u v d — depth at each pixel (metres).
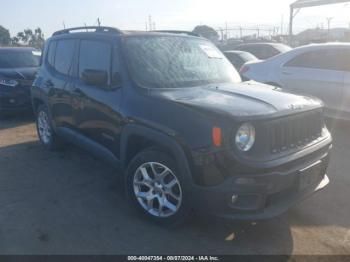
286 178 3.31
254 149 3.24
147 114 3.71
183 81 4.23
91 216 4.03
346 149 6.29
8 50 9.61
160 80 4.12
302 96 3.98
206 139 3.22
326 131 4.09
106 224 3.86
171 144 3.44
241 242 3.54
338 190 4.66
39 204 4.32
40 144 6.65
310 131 3.76
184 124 3.38
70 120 5.20
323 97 7.50
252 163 3.13
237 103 3.47
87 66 4.81
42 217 4.02
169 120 3.49
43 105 6.07
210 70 4.66
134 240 3.57
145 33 4.67
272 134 3.30
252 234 3.67
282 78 8.05
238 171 3.14
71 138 5.29
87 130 4.81
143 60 4.26
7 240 3.60
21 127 7.99
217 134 3.16
